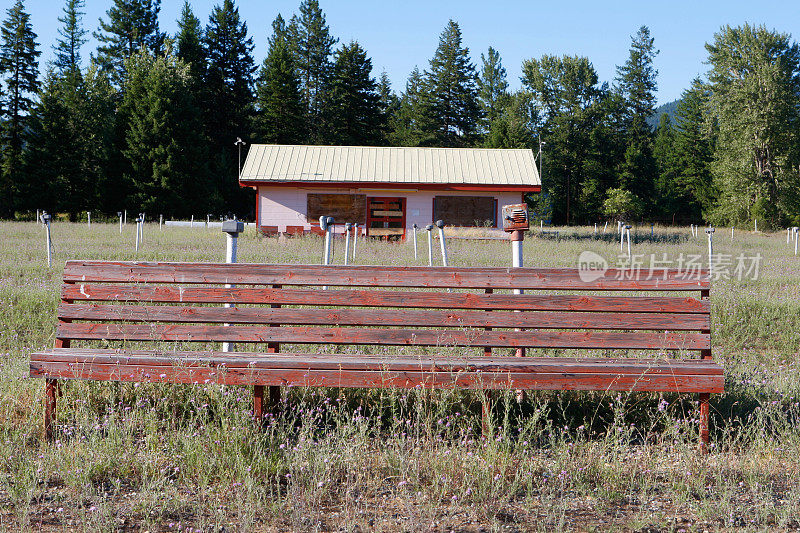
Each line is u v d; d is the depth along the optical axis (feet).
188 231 86.63
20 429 13.79
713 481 12.52
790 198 156.56
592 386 13.93
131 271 15.33
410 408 15.35
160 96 160.15
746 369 19.97
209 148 180.45
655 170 216.33
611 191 190.19
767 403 15.84
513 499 11.69
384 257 52.34
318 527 10.47
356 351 19.39
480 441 13.30
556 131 221.66
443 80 213.46
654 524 10.82
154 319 15.15
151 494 11.23
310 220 86.33
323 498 11.60
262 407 14.56
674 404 15.40
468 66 215.10
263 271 15.31
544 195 217.77
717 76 167.84
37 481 11.74
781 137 158.92
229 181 177.68
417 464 12.44
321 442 13.20
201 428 13.43
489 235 84.69
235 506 11.12
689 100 225.97
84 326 15.16
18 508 10.63
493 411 15.57
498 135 191.01
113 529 10.24
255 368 13.94
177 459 12.60
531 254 58.54
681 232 116.16
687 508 11.44
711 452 13.88
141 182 157.48
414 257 52.34
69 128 165.37
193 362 14.02
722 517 11.07
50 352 14.67
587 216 215.92
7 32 175.94
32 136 162.09
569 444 13.46
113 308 15.19
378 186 84.58
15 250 49.44
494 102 240.12
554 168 217.77
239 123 197.67
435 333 14.85
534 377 13.91
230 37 201.77
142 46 201.67
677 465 13.08
